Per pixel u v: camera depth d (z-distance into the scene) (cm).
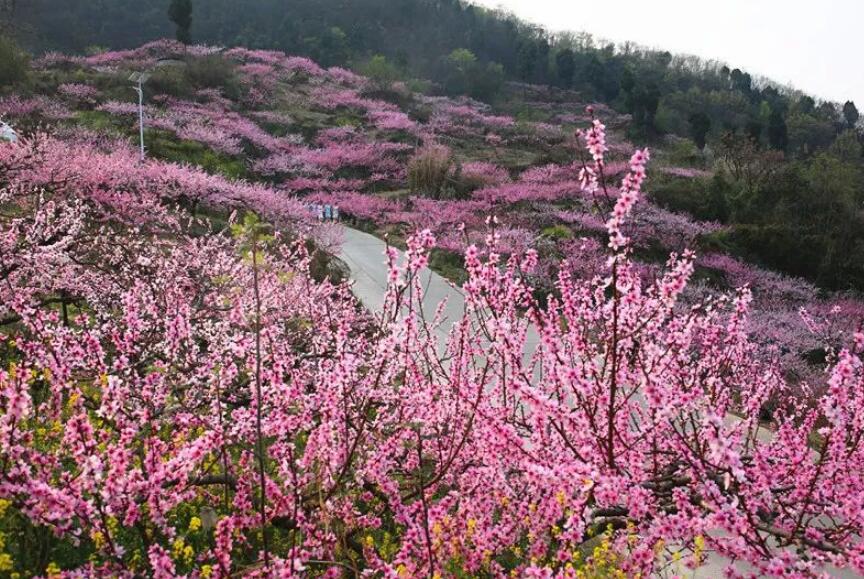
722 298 575
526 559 463
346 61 7838
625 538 458
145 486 325
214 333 728
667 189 3212
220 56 5412
